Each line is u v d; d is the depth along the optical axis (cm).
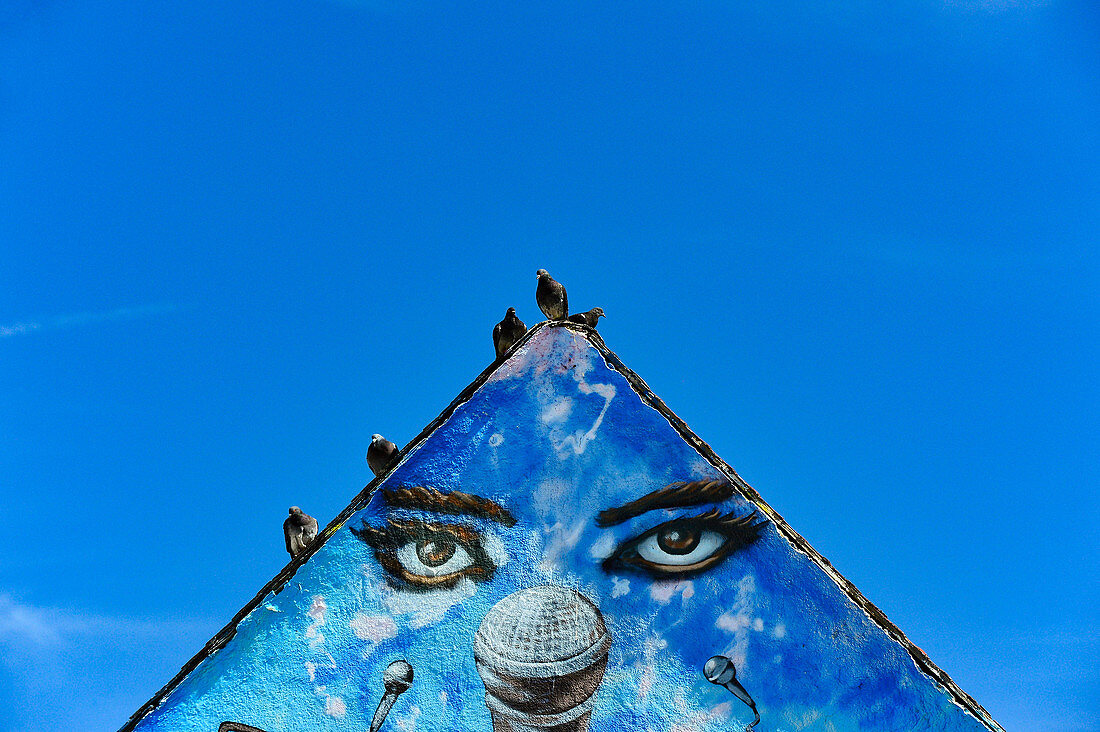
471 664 1176
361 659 1177
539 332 1214
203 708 1170
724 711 1162
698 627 1178
